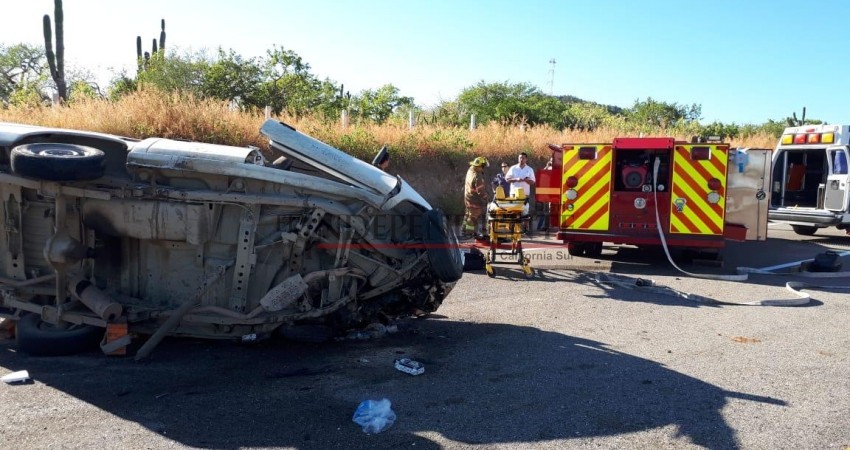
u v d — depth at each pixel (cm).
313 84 2205
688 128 3128
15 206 530
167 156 520
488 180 1716
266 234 534
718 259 1055
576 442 398
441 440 398
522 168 1188
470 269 975
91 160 492
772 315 727
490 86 3069
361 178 552
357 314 567
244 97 2016
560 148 1101
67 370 500
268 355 554
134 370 505
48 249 501
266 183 529
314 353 564
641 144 993
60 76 2220
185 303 518
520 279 918
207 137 1328
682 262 1089
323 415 431
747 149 1048
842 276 987
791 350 594
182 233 520
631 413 444
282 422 418
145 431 398
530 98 2994
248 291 536
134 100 1349
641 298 805
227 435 397
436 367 534
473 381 503
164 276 542
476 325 670
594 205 1033
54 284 534
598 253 1122
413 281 582
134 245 546
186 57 2041
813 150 1445
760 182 1041
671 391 487
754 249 1278
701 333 649
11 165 486
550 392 481
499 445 392
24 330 531
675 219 998
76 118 1287
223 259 536
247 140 1380
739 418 438
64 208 506
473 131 1914
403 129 1748
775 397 477
